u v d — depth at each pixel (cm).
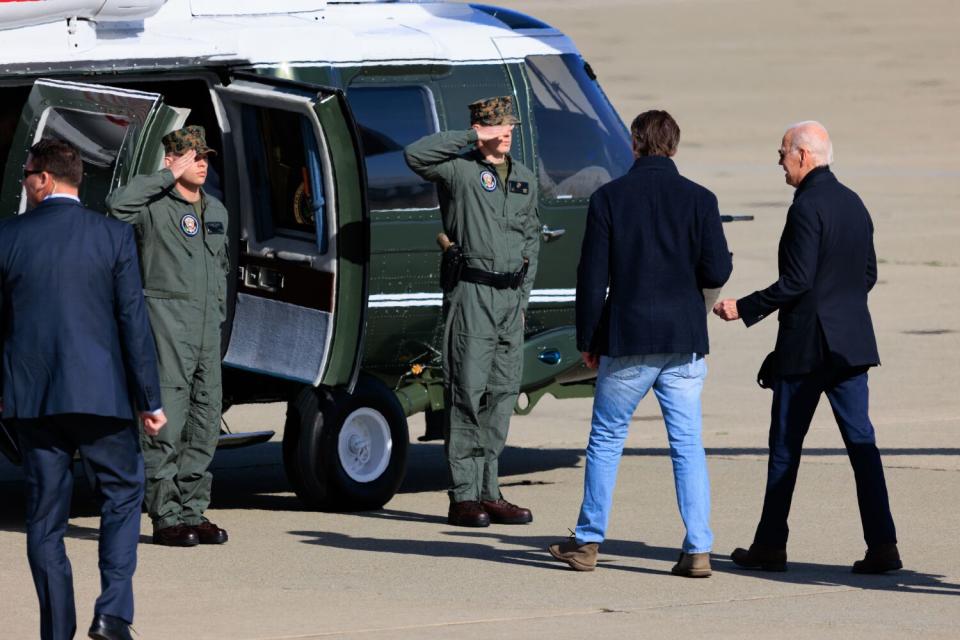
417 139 3588
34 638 2377
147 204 3036
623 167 3828
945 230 9200
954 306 6788
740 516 3347
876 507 2797
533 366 3681
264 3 3666
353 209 3253
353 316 3294
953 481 3656
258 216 3491
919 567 2861
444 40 3666
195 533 3086
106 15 3266
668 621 2462
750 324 2792
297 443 3431
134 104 2973
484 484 3356
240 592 2684
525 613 2523
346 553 3008
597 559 2933
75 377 2175
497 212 3216
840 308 2769
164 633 2389
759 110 16750
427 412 3944
